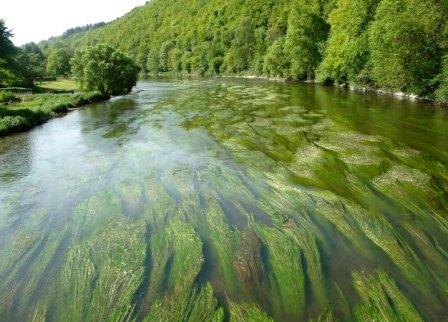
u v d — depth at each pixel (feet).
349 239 31.35
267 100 111.55
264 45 252.62
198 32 364.99
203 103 111.14
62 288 26.73
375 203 37.45
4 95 122.11
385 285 25.21
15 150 67.72
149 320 22.79
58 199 43.75
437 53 94.27
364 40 130.93
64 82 237.86
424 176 43.04
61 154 63.21
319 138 61.52
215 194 41.39
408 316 22.34
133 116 95.71
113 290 25.53
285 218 35.06
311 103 103.04
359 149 54.24
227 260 28.81
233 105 103.35
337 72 154.71
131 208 39.75
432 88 98.32
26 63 246.27
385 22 106.01
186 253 29.84
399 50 97.30
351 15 140.77
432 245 29.86
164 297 25.11
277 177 44.93
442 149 54.19
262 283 26.11
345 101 105.60
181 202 39.83
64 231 35.14
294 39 185.57
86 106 122.52
